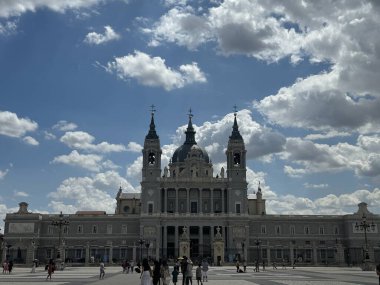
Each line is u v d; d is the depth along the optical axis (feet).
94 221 594.24
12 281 220.02
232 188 600.39
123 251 587.27
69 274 296.30
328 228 595.88
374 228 581.12
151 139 610.65
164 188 604.08
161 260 170.50
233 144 612.29
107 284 200.95
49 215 594.65
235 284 201.67
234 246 577.43
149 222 582.76
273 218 595.47
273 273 310.45
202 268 221.66
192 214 590.96
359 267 451.94
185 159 649.61
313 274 291.99
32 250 556.92
